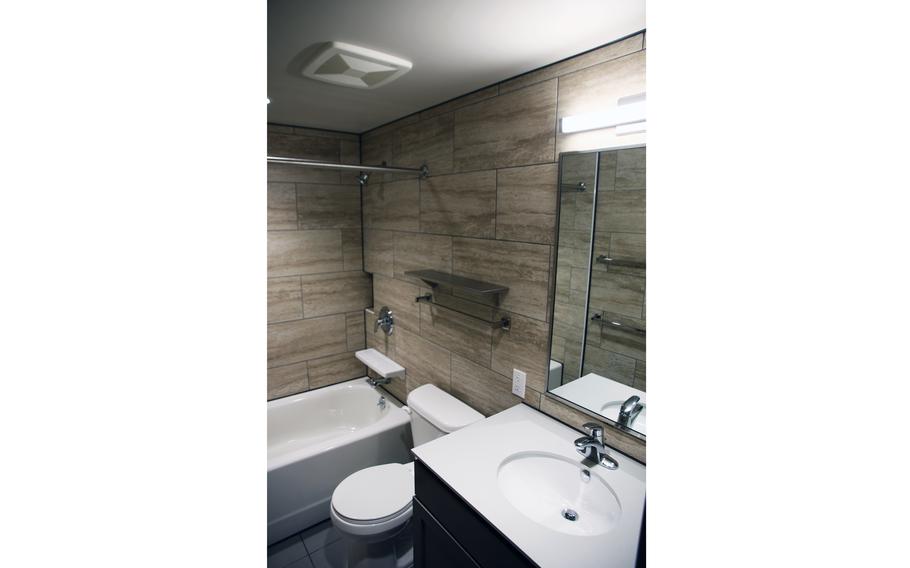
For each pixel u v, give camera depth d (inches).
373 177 108.7
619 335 54.1
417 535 57.7
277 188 104.4
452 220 81.1
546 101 60.1
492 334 74.4
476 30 49.2
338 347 119.4
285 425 108.8
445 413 78.0
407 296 100.0
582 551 40.2
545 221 61.9
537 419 64.1
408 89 71.9
